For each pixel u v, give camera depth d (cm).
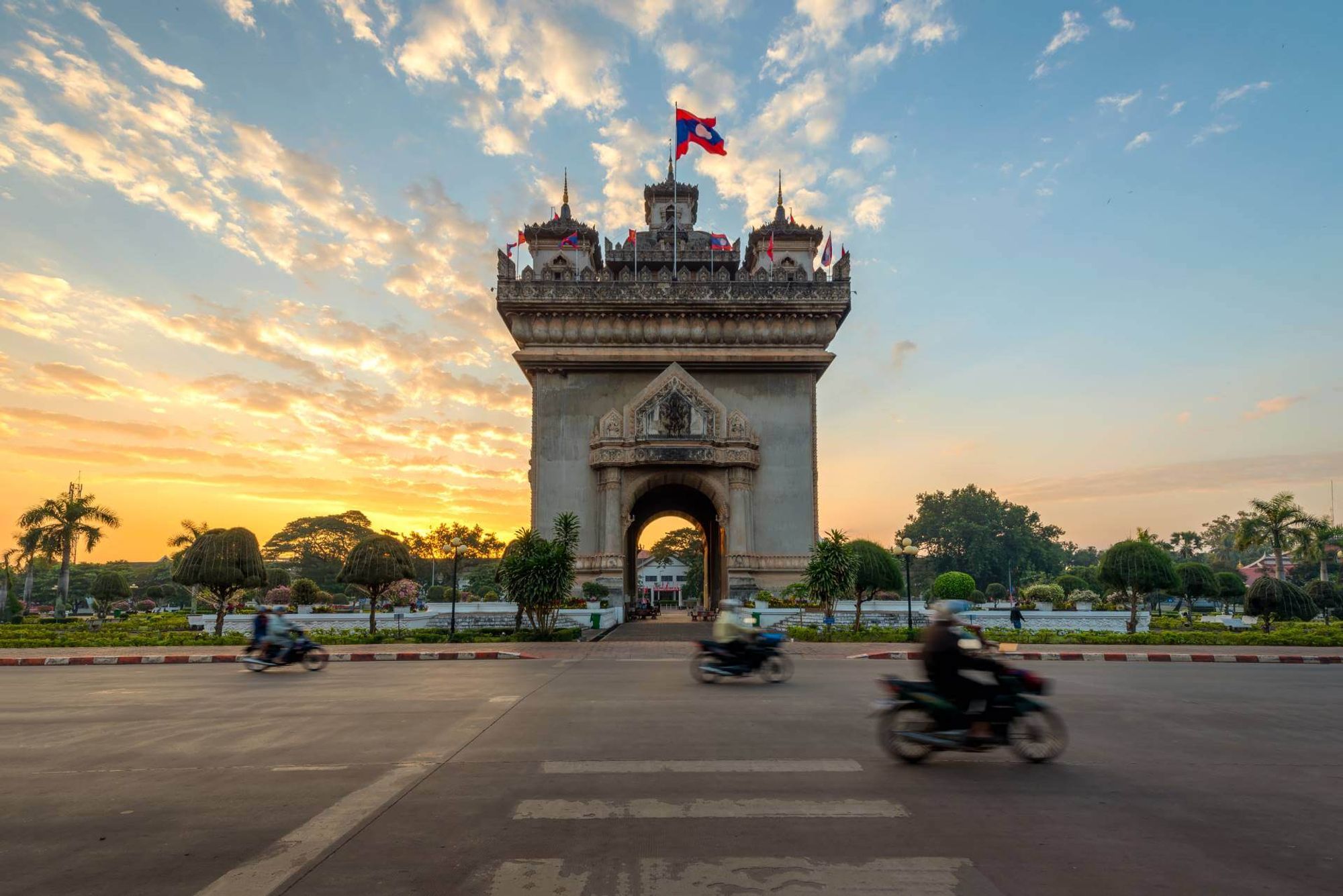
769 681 1719
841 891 566
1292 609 4006
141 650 2642
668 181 6147
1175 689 1648
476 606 3884
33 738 1123
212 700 1490
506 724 1204
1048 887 573
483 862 626
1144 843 669
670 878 592
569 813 750
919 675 1867
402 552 3306
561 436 4600
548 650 2577
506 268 4612
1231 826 718
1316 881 588
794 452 4622
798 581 4438
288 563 11081
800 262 5384
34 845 671
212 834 697
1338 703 1460
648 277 4831
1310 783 869
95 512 6400
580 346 4625
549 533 4484
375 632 3120
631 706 1374
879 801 789
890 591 4344
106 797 812
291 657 2048
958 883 580
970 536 10694
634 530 5759
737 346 4641
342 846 664
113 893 570
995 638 3109
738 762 949
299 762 957
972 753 1011
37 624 4259
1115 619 4044
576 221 5400
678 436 4456
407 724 1204
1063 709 1362
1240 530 6625
